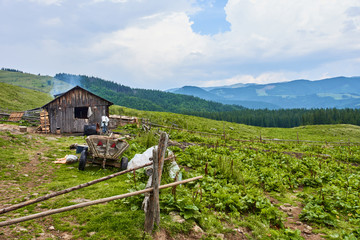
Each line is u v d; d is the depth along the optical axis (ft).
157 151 16.33
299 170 46.19
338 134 168.96
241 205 23.93
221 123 170.81
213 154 53.16
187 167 40.86
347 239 19.61
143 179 29.32
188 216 19.36
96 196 22.94
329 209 26.04
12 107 169.99
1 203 20.58
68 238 15.57
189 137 82.43
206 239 17.75
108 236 15.92
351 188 34.63
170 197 21.58
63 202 20.93
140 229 16.93
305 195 30.99
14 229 15.85
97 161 34.91
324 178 40.32
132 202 21.18
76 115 108.47
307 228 22.16
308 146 89.10
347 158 66.13
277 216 23.43
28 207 19.74
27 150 43.19
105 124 74.49
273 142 99.86
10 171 30.81
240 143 87.10
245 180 34.53
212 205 24.35
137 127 95.35
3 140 44.34
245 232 19.97
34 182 27.84
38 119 102.89
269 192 32.99
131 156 42.70
